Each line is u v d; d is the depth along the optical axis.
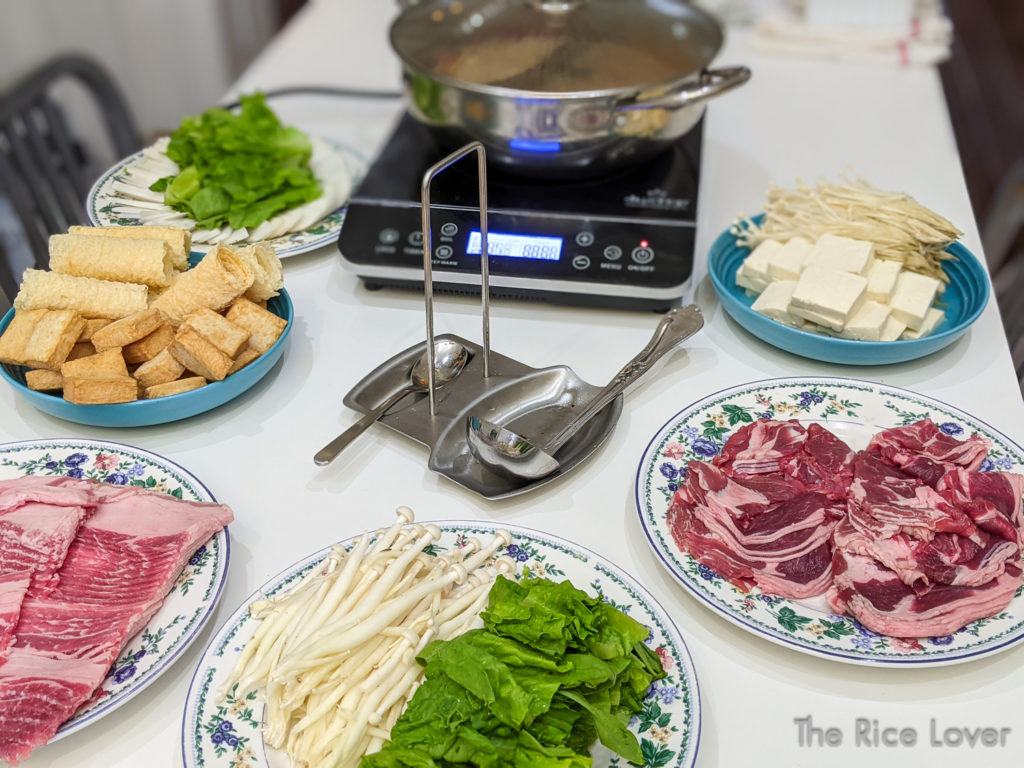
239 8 3.01
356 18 2.01
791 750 0.70
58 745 0.71
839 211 1.18
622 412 1.01
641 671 0.70
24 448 0.94
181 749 0.67
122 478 0.90
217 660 0.73
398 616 0.72
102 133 3.04
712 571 0.81
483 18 1.27
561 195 1.21
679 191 1.22
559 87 1.14
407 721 0.65
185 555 0.80
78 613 0.75
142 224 1.21
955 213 1.34
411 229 1.17
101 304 0.96
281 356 1.07
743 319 1.08
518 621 0.69
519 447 0.90
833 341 1.02
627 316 1.15
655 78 1.16
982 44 3.96
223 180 1.23
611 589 0.78
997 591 0.77
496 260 1.13
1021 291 1.81
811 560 0.81
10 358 0.93
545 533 0.83
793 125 1.57
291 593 0.76
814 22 1.84
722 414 0.97
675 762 0.65
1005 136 3.46
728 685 0.75
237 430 0.99
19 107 1.78
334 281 1.22
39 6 2.82
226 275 0.96
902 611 0.76
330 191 1.30
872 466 0.87
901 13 1.81
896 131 1.56
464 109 1.14
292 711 0.70
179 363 0.97
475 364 1.05
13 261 2.31
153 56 2.98
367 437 0.98
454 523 0.84
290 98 1.68
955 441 0.89
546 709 0.64
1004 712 0.73
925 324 1.07
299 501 0.90
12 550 0.78
